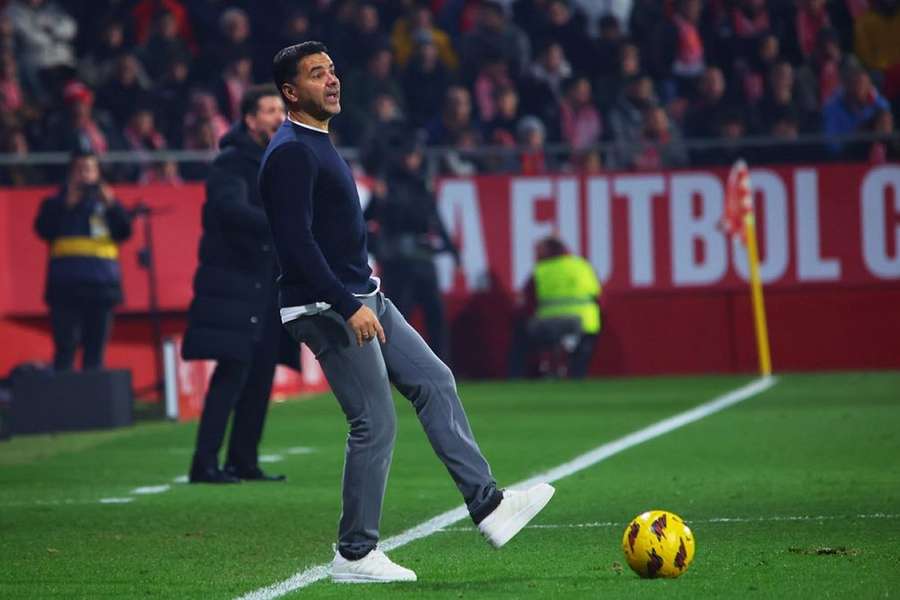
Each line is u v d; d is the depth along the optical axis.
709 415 44.25
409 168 56.34
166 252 55.16
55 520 27.27
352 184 20.25
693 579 19.80
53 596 19.92
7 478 34.28
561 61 67.12
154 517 27.41
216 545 24.06
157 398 55.34
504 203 59.38
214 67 62.50
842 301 59.03
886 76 66.25
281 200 19.72
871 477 30.47
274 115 31.27
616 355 59.59
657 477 31.41
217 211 31.00
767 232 59.12
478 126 63.22
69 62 63.50
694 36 67.38
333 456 37.22
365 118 62.09
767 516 25.62
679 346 59.41
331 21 64.44
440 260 59.50
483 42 65.69
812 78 65.25
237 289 31.31
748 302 59.12
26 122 57.53
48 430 45.69
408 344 20.34
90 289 47.78
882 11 67.50
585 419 44.31
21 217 54.91
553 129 63.94
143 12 66.81
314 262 19.58
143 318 55.72
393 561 21.95
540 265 58.06
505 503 20.20
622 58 65.56
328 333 19.94
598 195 59.31
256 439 32.69
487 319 59.50
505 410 47.72
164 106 61.19
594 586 19.52
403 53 67.81
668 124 63.22
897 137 59.66
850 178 58.84
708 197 59.12
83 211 47.78
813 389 51.59
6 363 54.75
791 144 60.34
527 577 20.36
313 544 24.03
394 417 20.28
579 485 30.50
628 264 59.31
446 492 30.11
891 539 22.91
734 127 61.62
